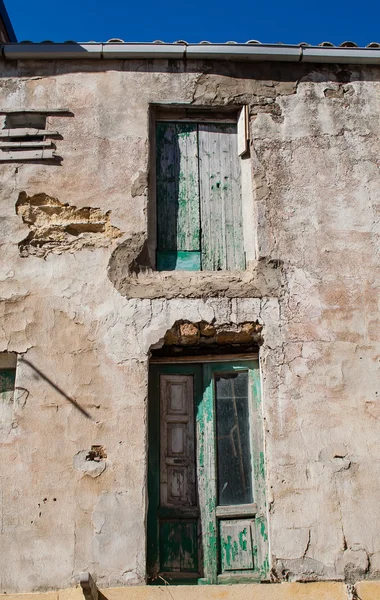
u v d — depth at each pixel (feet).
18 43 22.31
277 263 20.61
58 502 17.98
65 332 19.56
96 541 17.65
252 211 21.48
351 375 19.57
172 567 18.43
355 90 23.08
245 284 20.26
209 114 22.95
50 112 21.95
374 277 20.71
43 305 19.83
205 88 22.61
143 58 22.71
